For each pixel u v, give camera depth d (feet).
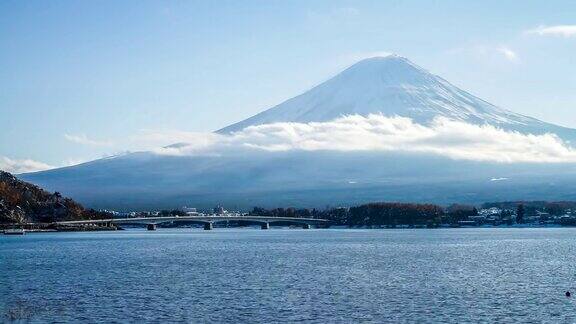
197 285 415.64
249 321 296.71
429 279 444.96
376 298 356.38
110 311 321.52
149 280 446.60
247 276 468.75
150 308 328.90
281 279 448.24
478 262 590.55
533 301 344.90
